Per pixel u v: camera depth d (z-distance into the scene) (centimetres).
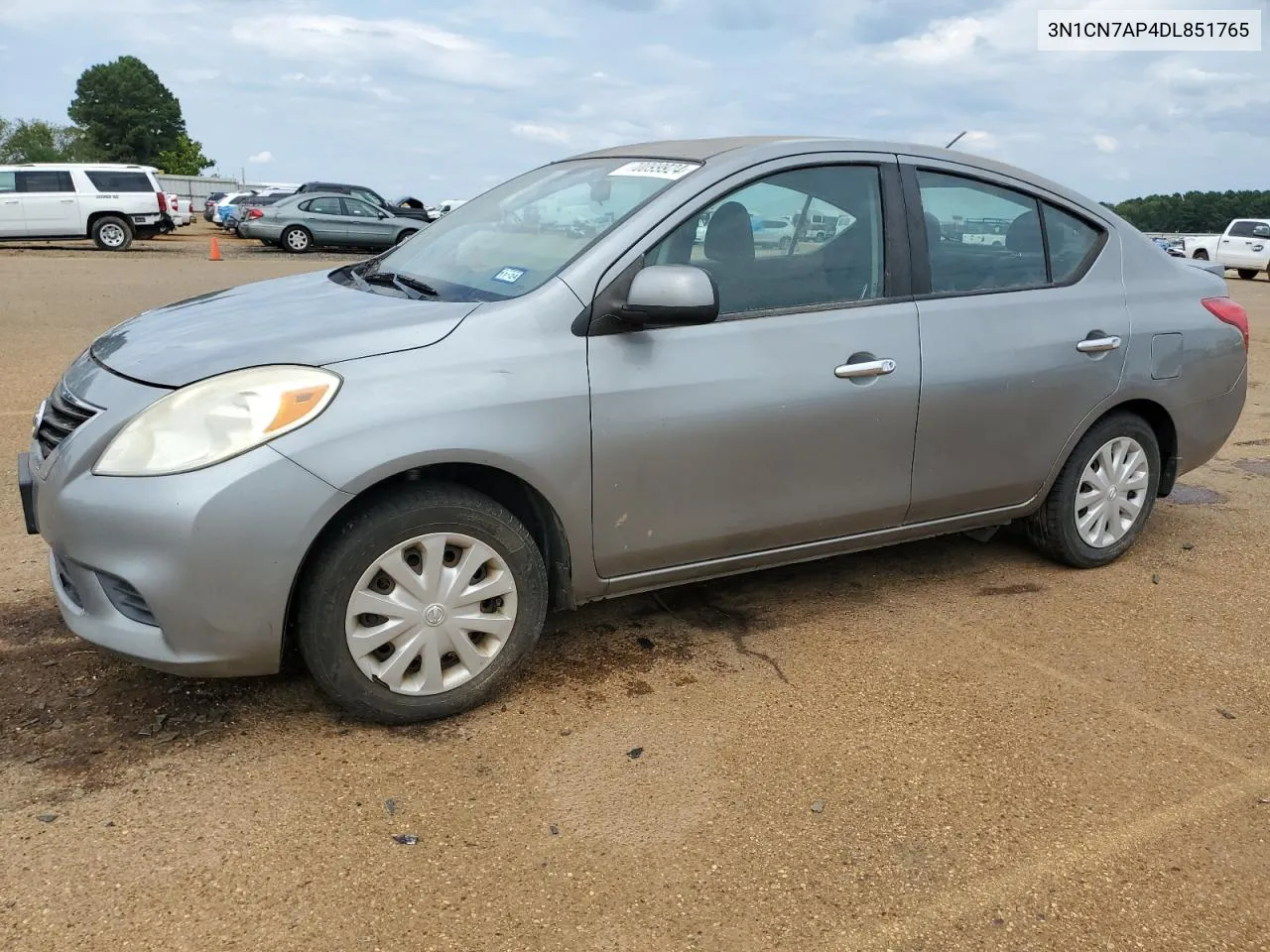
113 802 255
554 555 315
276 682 319
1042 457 401
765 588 411
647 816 258
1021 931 223
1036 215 404
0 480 512
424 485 284
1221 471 618
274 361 270
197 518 254
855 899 230
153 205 2366
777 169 341
